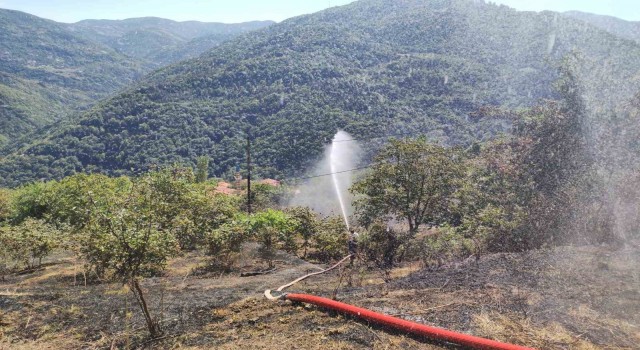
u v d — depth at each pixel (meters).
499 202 12.77
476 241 10.21
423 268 9.41
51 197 17.50
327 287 8.04
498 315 5.57
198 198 10.84
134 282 5.61
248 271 10.33
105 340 5.79
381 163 13.71
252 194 27.95
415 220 13.59
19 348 5.61
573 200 11.09
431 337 5.05
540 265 7.86
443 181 13.12
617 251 8.66
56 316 6.74
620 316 5.38
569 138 12.48
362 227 13.14
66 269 11.03
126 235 5.34
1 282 9.70
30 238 11.01
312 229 12.96
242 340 5.42
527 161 12.98
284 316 6.19
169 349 5.34
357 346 5.02
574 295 6.15
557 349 4.64
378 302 6.46
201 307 6.85
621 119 11.97
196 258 11.75
